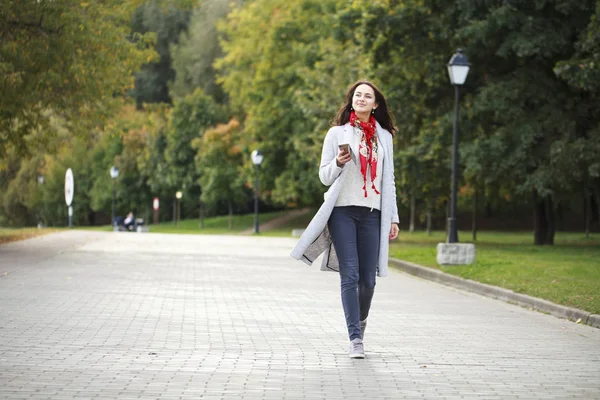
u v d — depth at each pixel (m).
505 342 9.69
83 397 6.34
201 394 6.52
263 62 58.44
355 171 8.24
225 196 69.19
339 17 35.44
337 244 8.22
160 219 85.94
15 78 21.61
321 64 42.75
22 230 39.94
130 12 25.28
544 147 31.42
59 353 8.22
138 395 6.44
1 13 21.72
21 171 70.25
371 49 34.56
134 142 80.06
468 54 32.31
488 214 71.12
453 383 7.18
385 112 8.61
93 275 17.05
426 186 36.12
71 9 22.33
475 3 31.66
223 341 9.20
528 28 30.66
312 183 57.34
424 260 22.80
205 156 68.69
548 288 14.72
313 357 8.30
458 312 12.73
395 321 11.39
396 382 7.16
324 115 41.19
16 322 10.25
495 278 16.98
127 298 13.17
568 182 30.75
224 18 80.25
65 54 22.38
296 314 11.77
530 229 66.44
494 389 6.96
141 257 23.50
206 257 24.56
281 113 58.25
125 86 26.42
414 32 33.75
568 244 36.31
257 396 6.50
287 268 20.97
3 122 25.20
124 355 8.18
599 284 15.27
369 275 8.39
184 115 74.88
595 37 29.44
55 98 23.78
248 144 63.38
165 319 10.89
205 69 80.75
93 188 81.94
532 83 31.78
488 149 31.00
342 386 6.95
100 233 41.06
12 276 16.19
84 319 10.66
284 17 57.22
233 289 15.23
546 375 7.64
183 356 8.20
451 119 32.66
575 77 29.08
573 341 9.90
